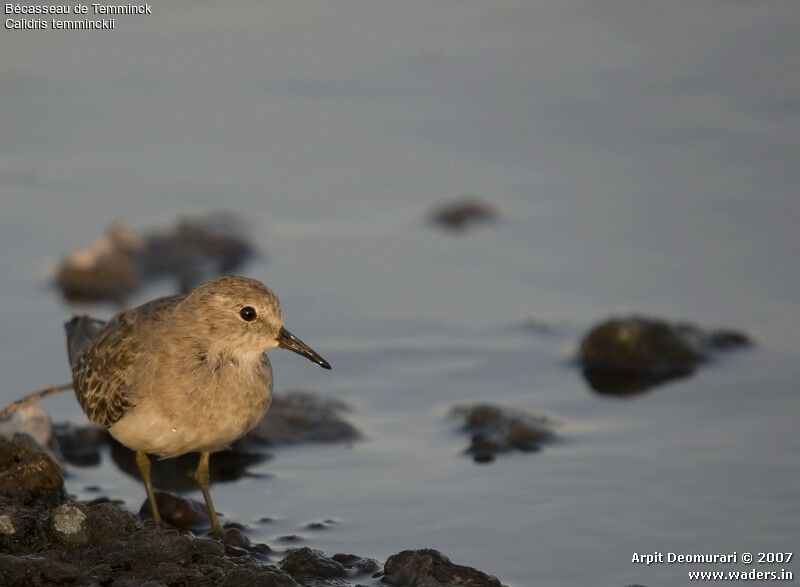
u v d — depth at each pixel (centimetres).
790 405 1409
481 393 1466
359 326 1612
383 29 2306
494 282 1712
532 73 2178
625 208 1853
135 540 1052
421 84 2158
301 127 2062
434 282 1714
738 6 2352
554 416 1406
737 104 2070
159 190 1905
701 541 1148
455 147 2019
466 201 1877
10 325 1602
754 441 1331
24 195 1875
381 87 2153
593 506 1211
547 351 1556
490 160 1986
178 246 1764
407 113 2098
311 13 2339
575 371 1515
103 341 1202
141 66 2178
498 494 1240
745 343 1540
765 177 1888
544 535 1164
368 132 2055
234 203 1881
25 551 1055
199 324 1170
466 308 1653
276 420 1373
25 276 1708
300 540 1159
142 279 1722
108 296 1680
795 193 1848
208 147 2012
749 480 1252
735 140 1978
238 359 1184
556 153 1995
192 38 2250
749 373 1486
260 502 1245
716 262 1717
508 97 2123
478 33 2297
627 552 1134
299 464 1319
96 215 1836
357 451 1342
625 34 2281
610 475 1268
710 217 1817
